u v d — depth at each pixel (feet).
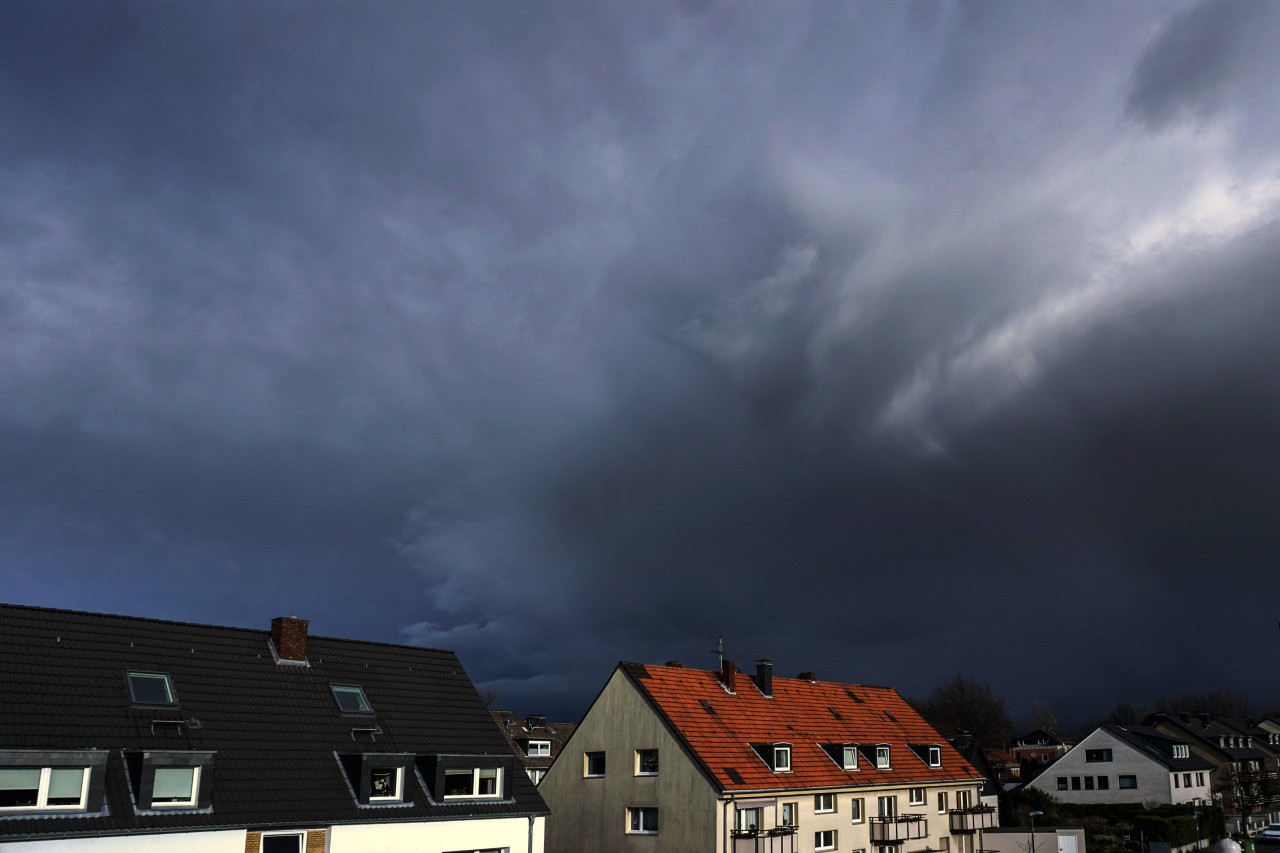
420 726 130.41
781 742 164.04
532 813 129.39
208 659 119.85
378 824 113.50
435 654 146.51
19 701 99.25
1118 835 242.17
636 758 156.87
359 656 136.56
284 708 120.06
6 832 87.97
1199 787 305.94
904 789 183.73
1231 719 451.94
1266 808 329.93
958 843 196.95
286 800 107.96
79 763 94.84
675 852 148.25
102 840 93.30
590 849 158.10
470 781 127.75
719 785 145.38
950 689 534.37
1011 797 273.13
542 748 233.55
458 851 120.57
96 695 105.40
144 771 98.48
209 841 100.17
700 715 163.22
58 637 109.50
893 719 210.79
